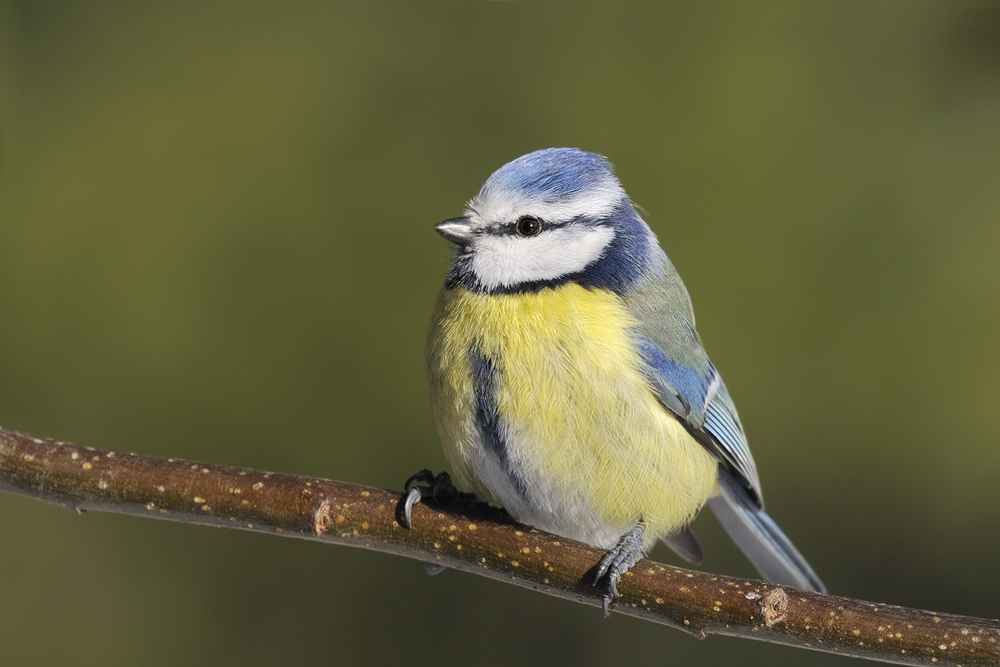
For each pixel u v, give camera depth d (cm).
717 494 790
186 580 1008
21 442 586
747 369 1087
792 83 1160
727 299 1103
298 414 1067
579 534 644
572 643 1001
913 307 1091
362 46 1185
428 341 640
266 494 566
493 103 1173
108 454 584
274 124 1148
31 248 1080
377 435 1068
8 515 1005
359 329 1093
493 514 576
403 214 1131
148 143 1130
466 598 1010
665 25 1182
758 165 1134
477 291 623
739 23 1170
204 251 1104
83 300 1073
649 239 680
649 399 616
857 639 482
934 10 1165
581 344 596
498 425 598
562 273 626
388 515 570
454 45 1188
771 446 1073
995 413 1059
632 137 1147
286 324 1092
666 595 525
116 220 1102
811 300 1095
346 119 1159
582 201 636
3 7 1121
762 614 499
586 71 1177
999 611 1014
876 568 1043
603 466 598
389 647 1000
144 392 1066
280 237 1115
